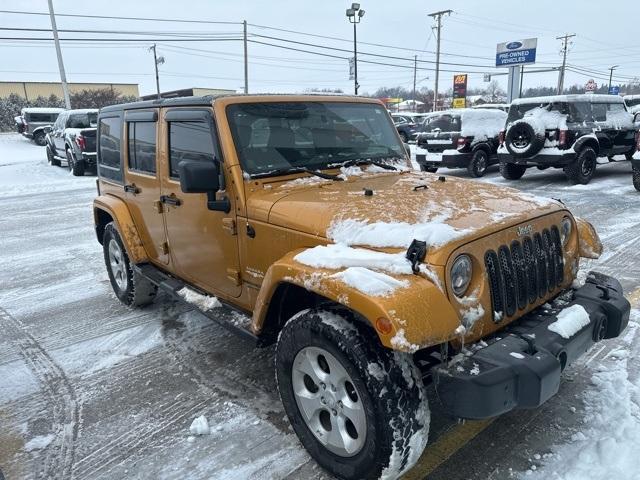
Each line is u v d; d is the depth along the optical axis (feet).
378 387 7.27
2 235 28.96
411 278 7.40
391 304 6.90
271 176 10.50
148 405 11.18
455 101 129.49
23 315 16.71
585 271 10.87
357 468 7.93
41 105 168.55
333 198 9.56
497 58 104.83
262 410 10.78
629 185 36.09
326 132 11.82
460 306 7.65
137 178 14.25
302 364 8.68
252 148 10.55
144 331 15.01
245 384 11.84
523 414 10.06
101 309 16.96
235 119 10.59
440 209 8.91
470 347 7.73
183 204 12.05
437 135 44.47
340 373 7.95
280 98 11.40
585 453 8.81
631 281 16.87
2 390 12.09
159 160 12.84
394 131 13.55
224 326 10.85
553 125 36.55
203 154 11.08
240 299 11.05
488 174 46.24
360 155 12.24
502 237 8.36
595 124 37.63
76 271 21.49
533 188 36.11
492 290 8.16
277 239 9.56
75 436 10.22
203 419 10.19
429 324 6.91
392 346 6.68
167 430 10.25
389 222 8.31
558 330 8.25
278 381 9.23
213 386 11.83
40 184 51.24
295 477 8.77
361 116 12.68
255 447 9.61
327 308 8.37
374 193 9.90
